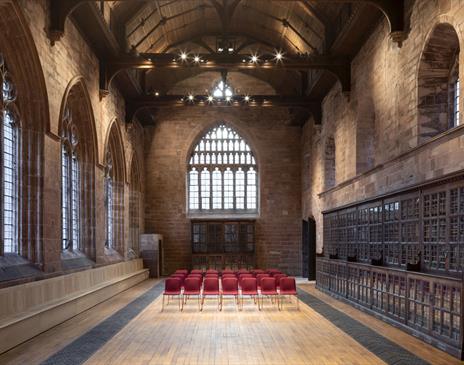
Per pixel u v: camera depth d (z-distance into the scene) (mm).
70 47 16188
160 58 20641
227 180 32219
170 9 23016
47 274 13961
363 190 17547
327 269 20641
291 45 25828
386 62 15961
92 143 19312
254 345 10492
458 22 11070
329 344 10555
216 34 27359
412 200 12398
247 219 30953
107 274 20359
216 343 10695
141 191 30500
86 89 18109
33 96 13766
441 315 10164
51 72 14359
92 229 19234
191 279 15570
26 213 13742
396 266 13469
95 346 10438
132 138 27797
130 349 10148
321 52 22062
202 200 32062
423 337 10820
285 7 22203
